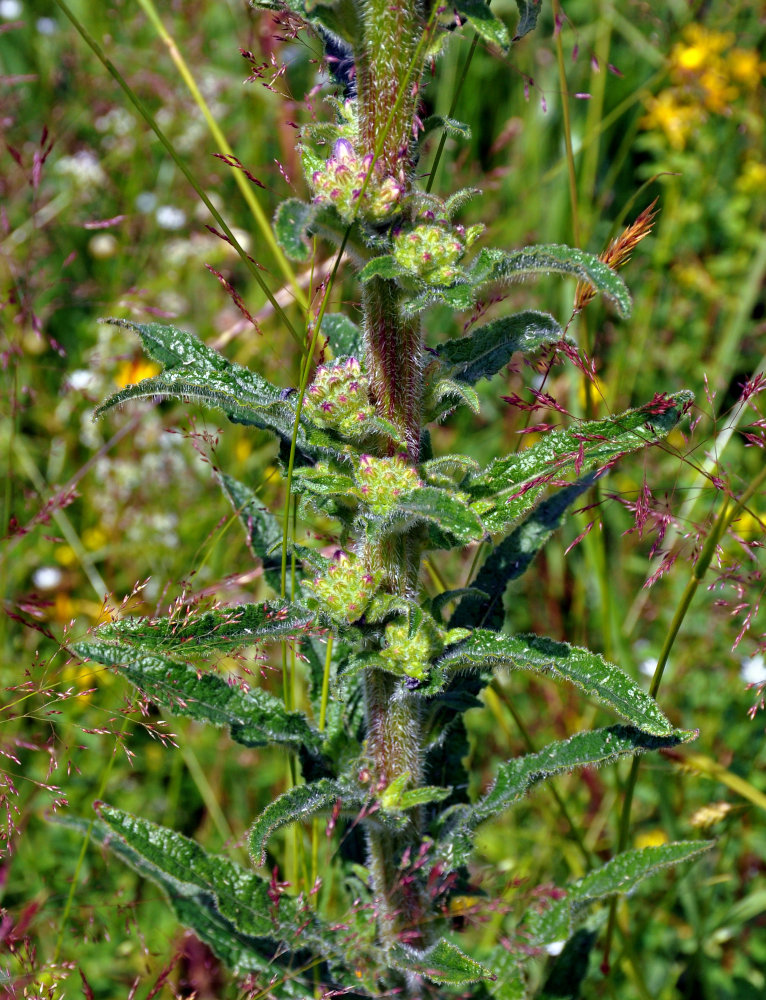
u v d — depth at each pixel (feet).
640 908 2.10
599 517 1.85
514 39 1.72
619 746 1.73
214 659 1.82
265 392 1.73
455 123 1.70
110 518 2.38
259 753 2.22
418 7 1.67
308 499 1.73
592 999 2.01
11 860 2.09
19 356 2.22
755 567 2.11
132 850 1.85
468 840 1.74
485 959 1.98
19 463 2.43
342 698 1.77
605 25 2.70
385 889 1.77
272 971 1.81
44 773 2.16
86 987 1.84
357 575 1.70
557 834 2.12
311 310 1.86
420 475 1.72
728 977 2.06
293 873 1.95
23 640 2.25
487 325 1.76
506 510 1.73
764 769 2.21
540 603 2.35
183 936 1.98
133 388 1.71
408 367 1.71
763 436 1.88
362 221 1.68
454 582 2.25
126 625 1.69
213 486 2.41
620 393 2.58
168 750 2.23
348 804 1.70
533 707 2.26
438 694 1.76
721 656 2.27
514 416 2.45
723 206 2.95
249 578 1.99
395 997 1.80
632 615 2.28
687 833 2.14
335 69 1.75
